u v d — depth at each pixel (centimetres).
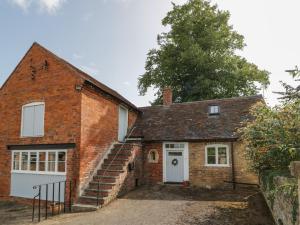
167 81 2942
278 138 816
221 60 2666
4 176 1469
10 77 1565
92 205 1130
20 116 1480
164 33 3120
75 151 1252
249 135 973
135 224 871
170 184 1584
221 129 1567
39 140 1380
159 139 1639
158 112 1988
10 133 1502
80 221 941
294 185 529
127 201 1205
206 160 1536
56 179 1278
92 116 1374
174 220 894
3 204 1351
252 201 1120
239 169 1447
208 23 2838
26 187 1376
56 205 1117
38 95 1434
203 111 1827
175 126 1734
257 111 1010
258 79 2727
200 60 2566
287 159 811
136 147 1574
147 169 1662
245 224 827
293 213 521
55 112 1358
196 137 1565
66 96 1335
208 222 858
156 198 1245
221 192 1348
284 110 811
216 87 2697
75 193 1198
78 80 1305
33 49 1510
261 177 1172
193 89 2717
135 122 1923
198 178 1534
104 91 1466
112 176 1298
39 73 1455
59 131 1323
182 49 2806
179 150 1628
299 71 579
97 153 1395
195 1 2902
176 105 2011
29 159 1401
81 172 1241
